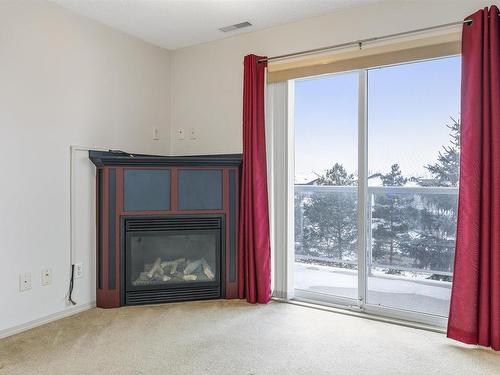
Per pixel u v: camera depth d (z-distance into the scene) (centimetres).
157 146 396
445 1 272
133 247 337
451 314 259
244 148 347
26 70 278
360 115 315
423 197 300
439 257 298
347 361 230
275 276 350
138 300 334
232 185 355
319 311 318
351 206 329
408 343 256
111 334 270
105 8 308
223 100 378
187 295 345
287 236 344
